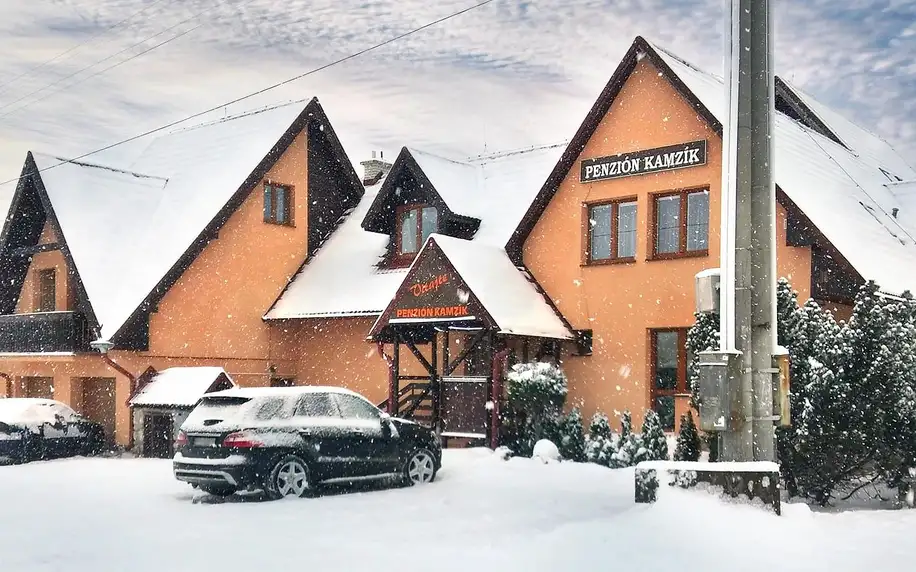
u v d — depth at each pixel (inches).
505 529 461.7
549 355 914.1
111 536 451.2
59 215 1074.1
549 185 938.7
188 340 1052.5
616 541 386.3
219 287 1086.4
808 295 767.1
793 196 775.1
